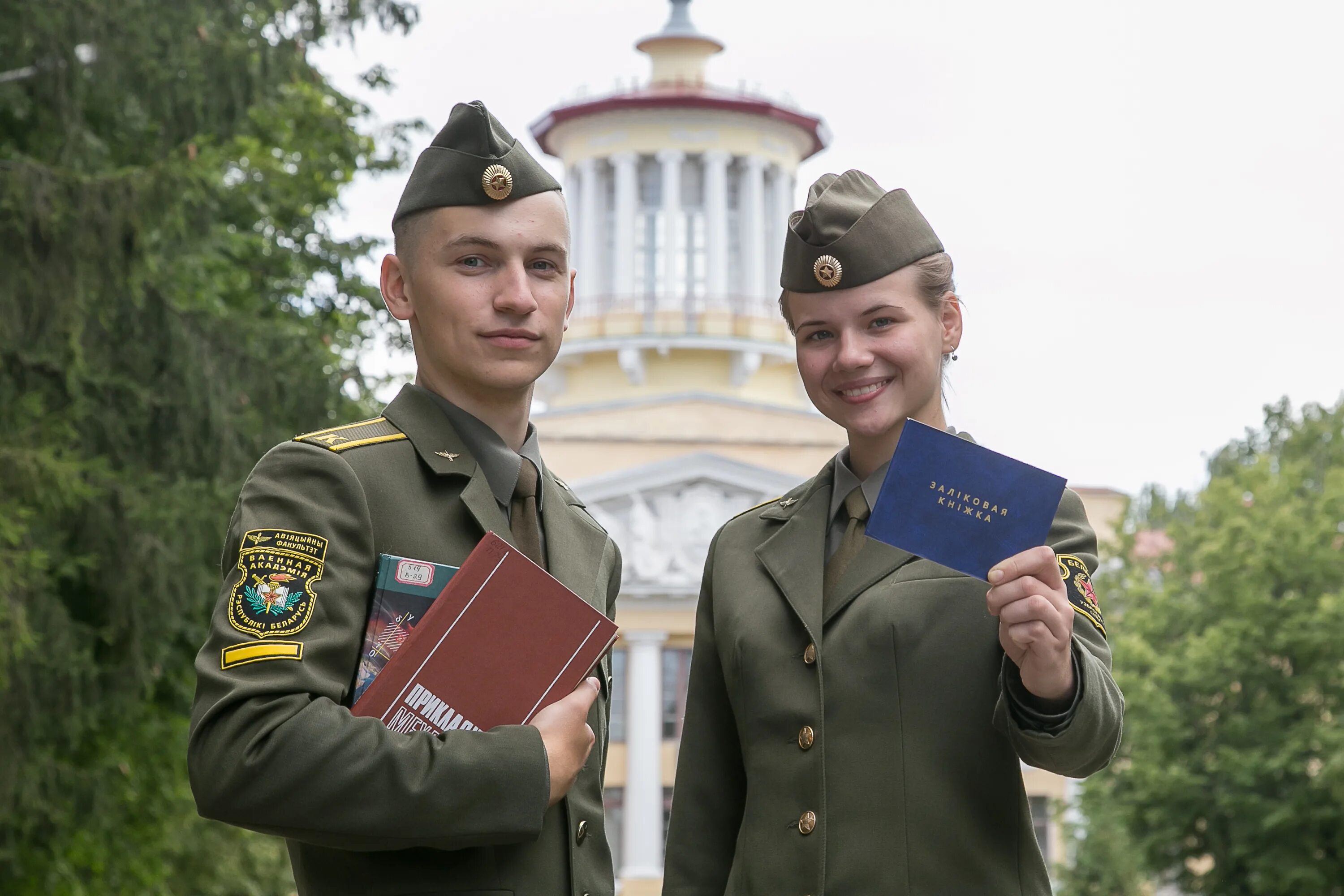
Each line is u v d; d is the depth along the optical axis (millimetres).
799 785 3436
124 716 12727
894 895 3299
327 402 14031
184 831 16125
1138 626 25094
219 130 13320
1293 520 23438
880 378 3557
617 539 38875
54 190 11125
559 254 3422
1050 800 37375
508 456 3438
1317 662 22562
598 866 3359
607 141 47719
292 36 14227
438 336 3381
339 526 3156
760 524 3824
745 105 47312
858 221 3545
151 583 12180
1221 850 23219
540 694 3076
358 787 2889
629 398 46688
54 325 11227
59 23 11703
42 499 11297
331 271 19016
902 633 3416
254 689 2949
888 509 3131
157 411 12648
